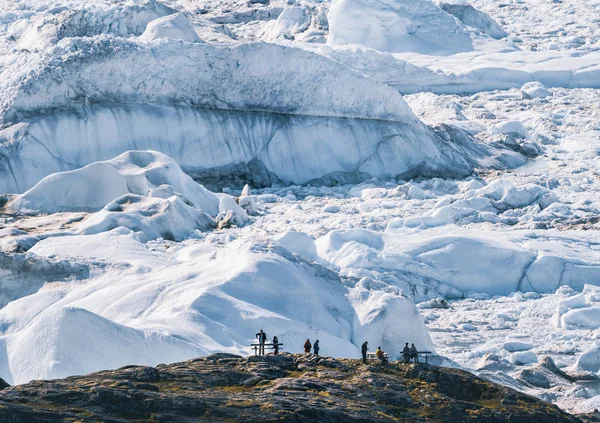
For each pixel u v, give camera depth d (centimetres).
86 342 11744
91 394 8262
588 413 10869
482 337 16888
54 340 11694
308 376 9450
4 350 11875
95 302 14388
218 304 13638
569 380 14312
